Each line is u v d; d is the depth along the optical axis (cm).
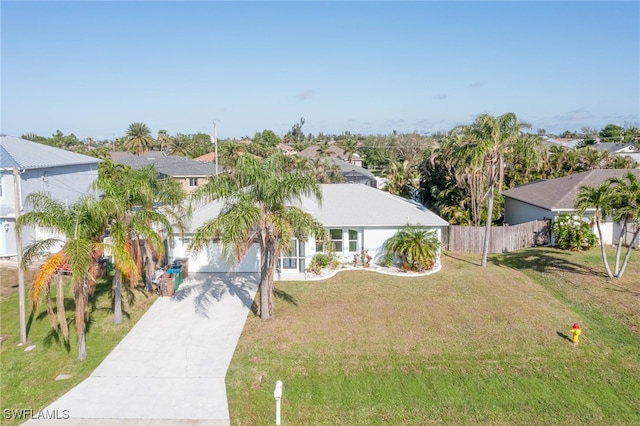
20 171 2516
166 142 9975
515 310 1827
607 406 1177
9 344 1558
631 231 2923
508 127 2431
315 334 1622
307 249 2416
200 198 1688
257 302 1964
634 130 10944
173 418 1152
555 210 2861
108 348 1535
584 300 1917
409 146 9044
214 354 1488
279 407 1126
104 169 3897
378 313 1811
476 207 3167
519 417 1137
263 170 1659
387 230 2530
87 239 1477
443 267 2509
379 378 1325
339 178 5362
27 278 2269
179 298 2025
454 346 1515
